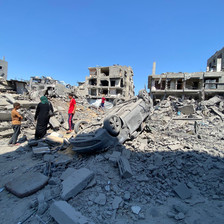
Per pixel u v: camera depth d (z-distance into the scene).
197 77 23.47
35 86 26.31
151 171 3.58
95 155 4.34
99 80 34.12
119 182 3.18
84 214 2.32
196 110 15.32
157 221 2.23
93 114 13.28
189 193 2.84
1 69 36.12
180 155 4.21
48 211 2.41
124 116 5.36
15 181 3.15
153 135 6.29
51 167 3.78
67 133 7.21
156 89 26.56
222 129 8.12
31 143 5.40
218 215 2.31
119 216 2.33
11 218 2.30
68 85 31.91
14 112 5.79
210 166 3.65
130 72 40.16
